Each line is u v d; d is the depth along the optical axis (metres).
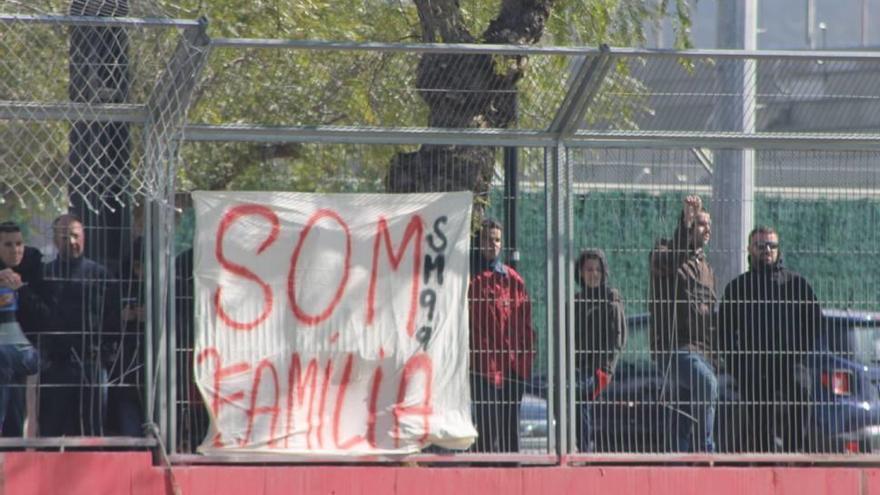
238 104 32.50
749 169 34.22
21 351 31.17
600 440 33.50
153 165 30.97
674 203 33.78
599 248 33.50
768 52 31.27
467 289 32.72
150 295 31.56
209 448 31.80
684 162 33.78
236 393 31.91
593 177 33.44
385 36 54.81
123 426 31.69
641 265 33.66
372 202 32.53
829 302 34.22
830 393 34.03
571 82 32.19
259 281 32.06
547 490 32.59
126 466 31.14
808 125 33.69
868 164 34.19
